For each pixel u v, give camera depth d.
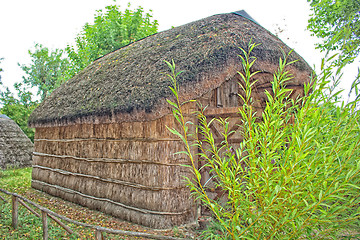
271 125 2.09
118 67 8.16
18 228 5.42
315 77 2.07
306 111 2.00
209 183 5.53
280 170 2.19
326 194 1.85
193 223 5.66
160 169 5.61
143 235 3.22
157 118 5.32
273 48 6.03
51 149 9.52
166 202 5.51
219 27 6.52
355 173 1.85
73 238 5.00
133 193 6.07
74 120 7.29
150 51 7.61
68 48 19.84
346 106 1.86
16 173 13.34
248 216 2.17
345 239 2.17
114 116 6.00
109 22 19.16
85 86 8.59
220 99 6.45
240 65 5.55
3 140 15.46
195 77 5.34
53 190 8.95
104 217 6.39
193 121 5.74
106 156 6.96
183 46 6.59
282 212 2.05
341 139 1.83
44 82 31.91
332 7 10.94
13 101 28.34
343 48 1.92
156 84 5.64
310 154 2.07
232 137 5.74
